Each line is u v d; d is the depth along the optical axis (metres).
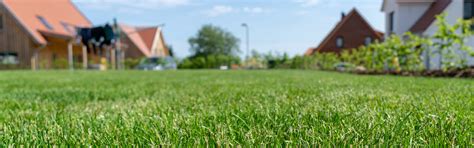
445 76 6.45
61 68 22.80
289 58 24.81
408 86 3.62
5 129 1.55
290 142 1.12
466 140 1.13
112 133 1.39
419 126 1.36
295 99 2.50
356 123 1.47
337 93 2.87
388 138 1.17
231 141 1.18
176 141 1.20
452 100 2.19
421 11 14.52
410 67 8.79
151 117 1.76
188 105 2.34
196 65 31.41
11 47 21.31
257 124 1.50
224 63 31.94
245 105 2.22
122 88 4.38
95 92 3.74
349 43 28.59
